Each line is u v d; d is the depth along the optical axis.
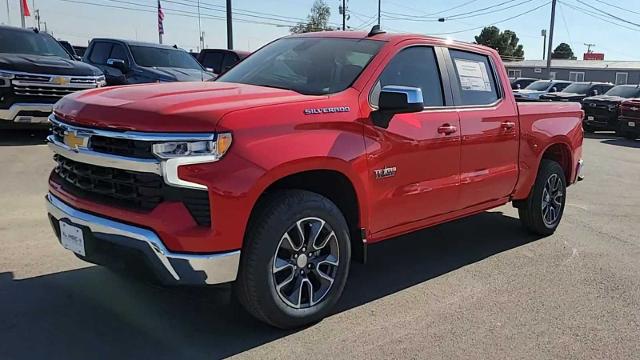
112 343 3.42
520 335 3.74
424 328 3.79
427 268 4.99
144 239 3.10
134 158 3.11
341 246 3.77
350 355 3.39
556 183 6.11
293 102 3.50
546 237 6.11
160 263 3.11
